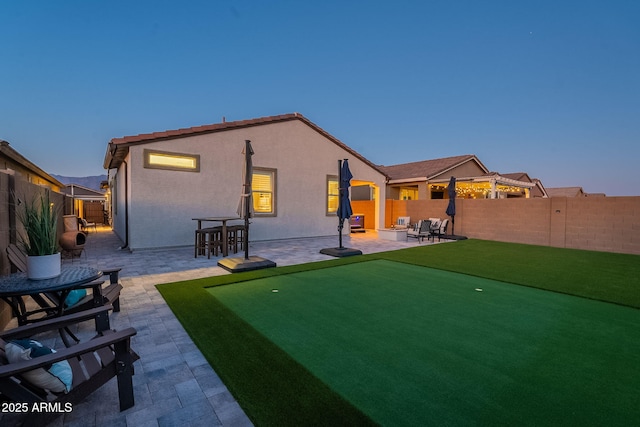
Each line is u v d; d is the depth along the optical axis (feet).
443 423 6.68
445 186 67.10
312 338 11.23
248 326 12.26
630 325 12.70
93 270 11.64
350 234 49.37
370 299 15.98
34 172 41.93
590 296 16.61
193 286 17.97
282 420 6.75
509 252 31.99
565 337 11.44
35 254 10.15
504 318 13.39
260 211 38.88
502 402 7.47
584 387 8.16
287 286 18.35
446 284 19.06
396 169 77.66
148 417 7.00
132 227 29.66
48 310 11.68
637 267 24.70
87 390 6.63
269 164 38.81
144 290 17.30
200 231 27.02
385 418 6.83
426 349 10.39
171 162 31.76
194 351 10.27
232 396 7.80
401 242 39.91
